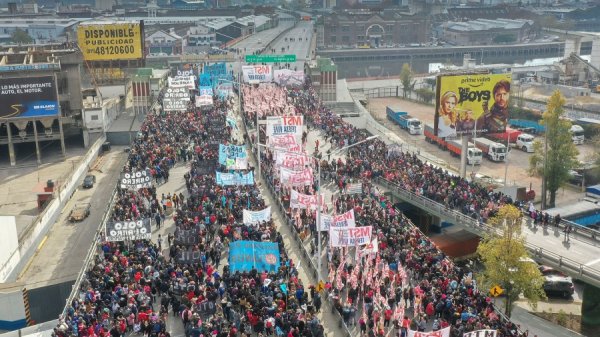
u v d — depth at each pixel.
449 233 75.62
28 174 88.69
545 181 84.25
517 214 52.88
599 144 108.81
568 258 56.91
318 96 142.75
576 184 99.81
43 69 93.50
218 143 85.06
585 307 57.69
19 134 93.00
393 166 80.00
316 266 51.88
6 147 101.38
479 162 108.75
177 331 42.31
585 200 85.12
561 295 64.25
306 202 57.31
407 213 77.75
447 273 48.16
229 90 125.00
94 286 44.16
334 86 148.12
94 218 73.94
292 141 69.25
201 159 78.00
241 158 70.19
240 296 42.78
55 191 74.44
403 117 142.75
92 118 107.06
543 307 62.00
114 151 106.75
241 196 63.34
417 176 75.94
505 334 40.62
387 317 42.94
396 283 46.62
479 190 71.94
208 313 41.97
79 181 86.62
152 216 63.88
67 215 74.94
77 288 46.34
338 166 79.75
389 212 61.59
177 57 192.88
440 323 40.41
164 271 46.28
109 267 46.28
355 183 71.19
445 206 67.81
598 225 76.12
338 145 93.56
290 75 138.50
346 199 65.00
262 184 77.38
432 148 122.88
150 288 44.81
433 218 75.94
